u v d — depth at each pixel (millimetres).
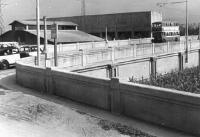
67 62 25672
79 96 13258
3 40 77250
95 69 26703
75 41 69250
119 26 102875
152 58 36125
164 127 9906
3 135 8617
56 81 14680
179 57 43031
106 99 11938
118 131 9633
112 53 31734
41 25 76750
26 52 33125
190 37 85562
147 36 99438
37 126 9828
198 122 9070
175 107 9625
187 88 26422
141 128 9828
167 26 71812
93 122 10383
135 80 31141
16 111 11297
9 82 19281
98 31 106000
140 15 99688
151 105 10297
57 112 11305
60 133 9305
